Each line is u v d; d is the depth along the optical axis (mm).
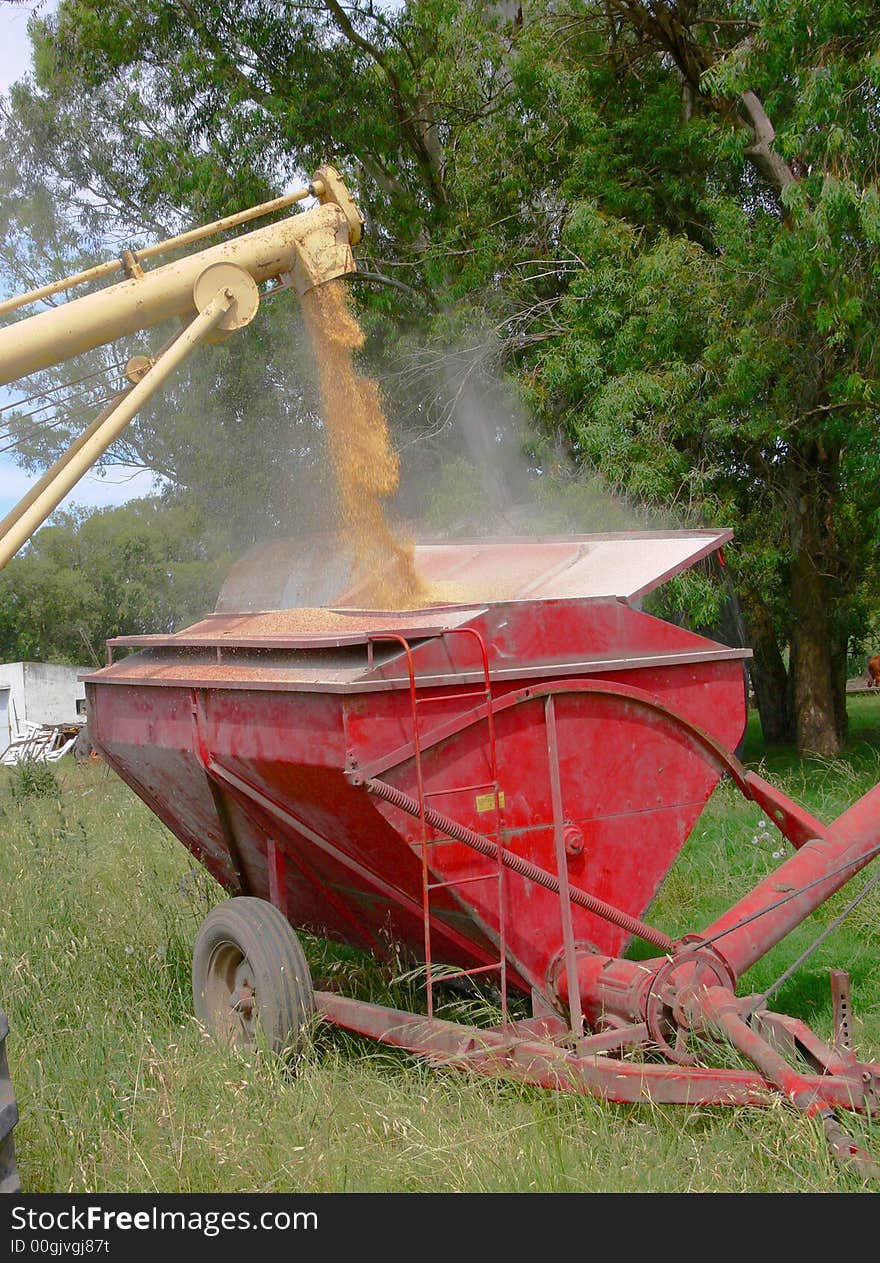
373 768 4133
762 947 4734
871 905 6402
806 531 14633
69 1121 4168
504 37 14719
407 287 15742
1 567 4430
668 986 4211
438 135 16531
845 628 16844
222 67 15648
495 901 4473
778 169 13180
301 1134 4020
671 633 5027
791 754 15633
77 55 16531
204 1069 4523
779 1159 3654
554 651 4668
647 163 14500
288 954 4812
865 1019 5312
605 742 4805
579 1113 3986
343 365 5945
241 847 5730
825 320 10305
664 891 7125
